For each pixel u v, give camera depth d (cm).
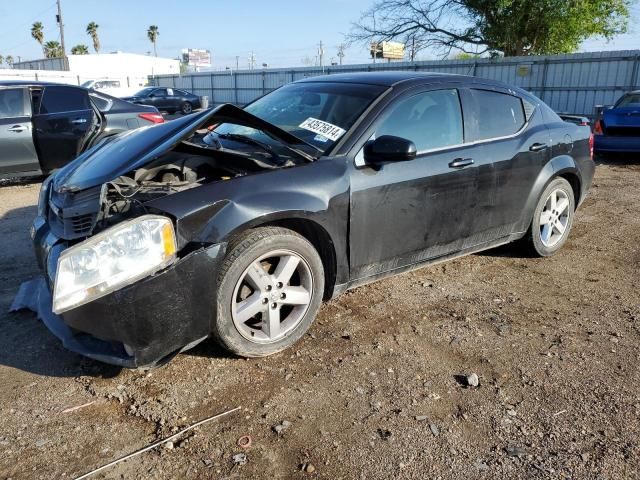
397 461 232
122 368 299
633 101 1144
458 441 246
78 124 779
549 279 441
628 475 225
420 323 358
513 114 441
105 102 831
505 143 419
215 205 279
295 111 384
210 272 274
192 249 270
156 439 244
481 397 278
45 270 303
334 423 256
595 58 1811
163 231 262
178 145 321
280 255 304
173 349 276
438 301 394
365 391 281
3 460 230
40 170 779
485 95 419
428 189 364
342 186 321
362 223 334
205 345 324
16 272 441
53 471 224
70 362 306
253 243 288
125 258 255
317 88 402
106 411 263
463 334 344
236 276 286
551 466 231
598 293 415
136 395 275
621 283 436
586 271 461
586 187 516
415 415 263
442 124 383
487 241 429
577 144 493
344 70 2722
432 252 387
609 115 1086
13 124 744
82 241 268
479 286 424
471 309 381
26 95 762
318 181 313
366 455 235
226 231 278
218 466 228
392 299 395
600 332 351
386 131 351
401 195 349
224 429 250
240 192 288
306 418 259
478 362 312
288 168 312
